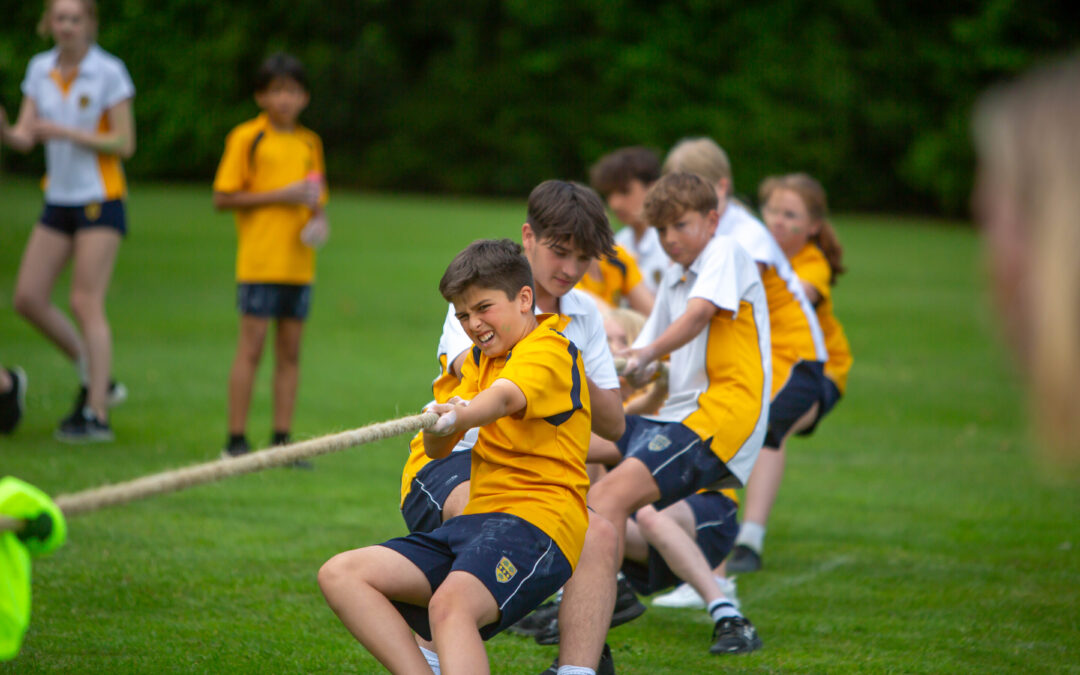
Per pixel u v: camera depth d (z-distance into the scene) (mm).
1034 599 15656
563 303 12531
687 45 112500
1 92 110438
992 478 23047
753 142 108812
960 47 104875
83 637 12953
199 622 13664
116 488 7191
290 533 17703
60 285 45188
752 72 110625
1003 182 3467
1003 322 3527
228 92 118000
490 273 10383
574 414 10492
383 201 102500
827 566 17328
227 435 23812
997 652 13492
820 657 13297
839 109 108375
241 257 22094
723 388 13914
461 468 11492
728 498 15336
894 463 24391
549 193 12297
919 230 90750
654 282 18594
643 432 13789
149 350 33875
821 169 108875
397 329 39812
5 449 21641
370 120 120438
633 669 12852
